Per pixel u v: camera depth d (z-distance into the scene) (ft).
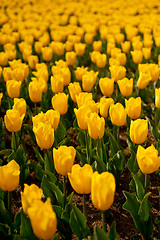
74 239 11.07
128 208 10.25
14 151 14.38
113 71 18.56
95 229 7.92
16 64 20.13
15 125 12.06
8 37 31.40
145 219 10.05
